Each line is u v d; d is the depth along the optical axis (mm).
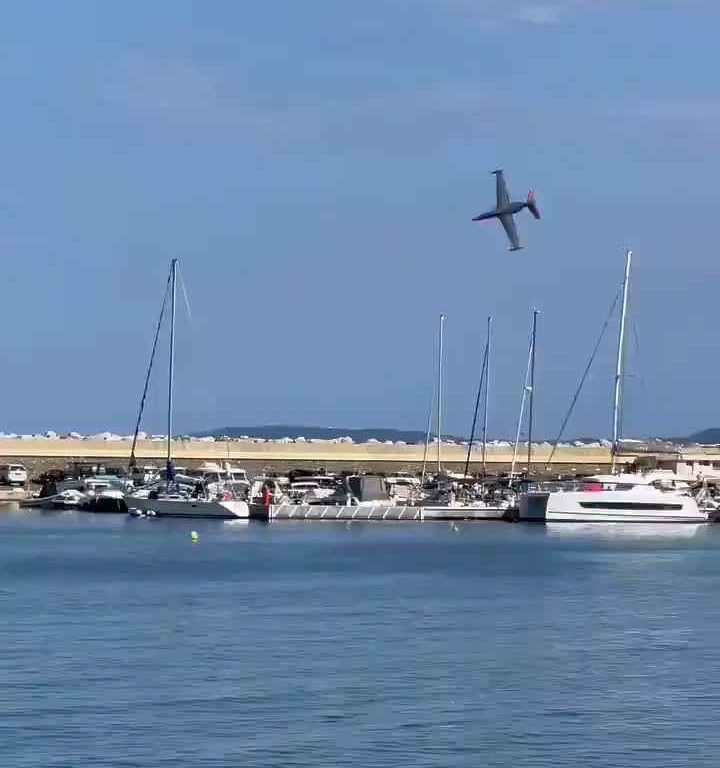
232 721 42625
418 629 61031
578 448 198125
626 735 41312
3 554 102312
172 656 53344
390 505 149000
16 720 42625
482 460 185125
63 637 58125
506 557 101438
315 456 191625
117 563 94625
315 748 39625
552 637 58781
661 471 144625
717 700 45812
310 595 74688
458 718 43188
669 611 67875
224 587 78625
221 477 165125
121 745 39812
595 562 96750
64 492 169125
